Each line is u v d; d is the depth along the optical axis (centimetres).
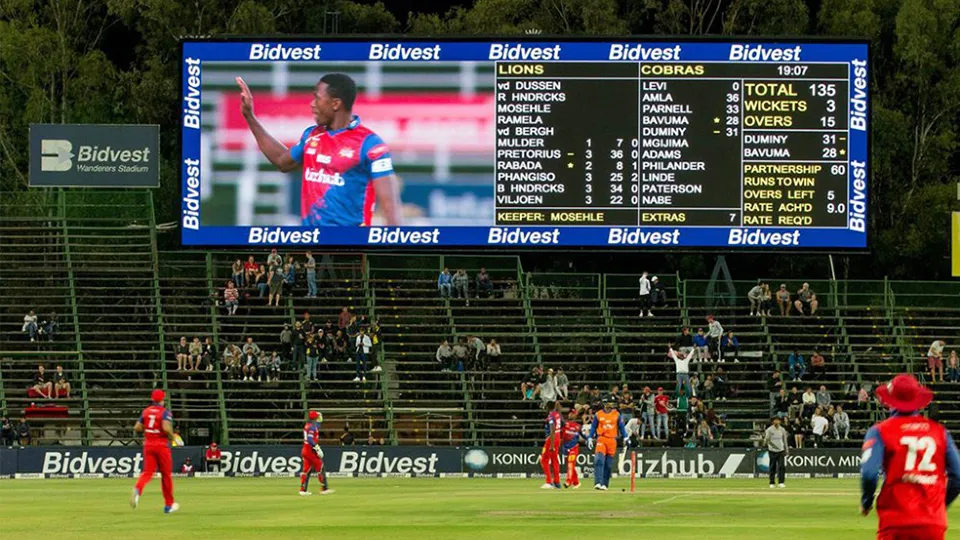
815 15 12175
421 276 9362
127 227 9381
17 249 9400
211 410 8231
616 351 8712
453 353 8512
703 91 8012
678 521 4238
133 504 4338
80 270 9038
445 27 11600
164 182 10788
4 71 11406
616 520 4281
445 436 8262
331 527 4012
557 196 8038
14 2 11319
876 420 8262
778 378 8094
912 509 2136
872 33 11169
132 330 8850
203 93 8038
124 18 11481
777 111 7988
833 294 9144
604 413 5847
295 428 8312
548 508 4797
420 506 4894
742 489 6122
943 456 2148
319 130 8044
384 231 8038
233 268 8956
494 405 8388
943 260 10675
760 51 8000
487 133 8056
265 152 8031
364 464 7444
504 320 8956
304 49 8062
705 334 8662
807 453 7562
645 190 8031
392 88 8056
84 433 8112
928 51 10869
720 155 8006
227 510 4703
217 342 8594
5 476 7194
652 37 8000
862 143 7988
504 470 7462
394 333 8769
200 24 11256
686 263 11162
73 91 11281
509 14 11619
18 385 8538
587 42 8038
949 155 11119
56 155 9031
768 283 9369
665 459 7462
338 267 9156
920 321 9169
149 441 4456
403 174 8038
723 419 8131
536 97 8038
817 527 4031
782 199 8006
